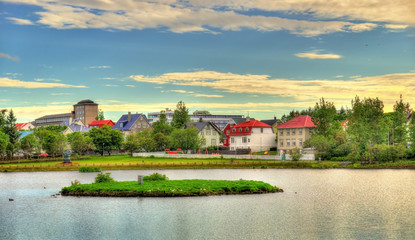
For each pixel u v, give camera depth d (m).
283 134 151.38
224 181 68.69
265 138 162.62
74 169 108.69
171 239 41.16
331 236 41.59
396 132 133.88
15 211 53.09
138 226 45.47
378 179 82.69
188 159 132.25
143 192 60.44
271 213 50.53
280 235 42.06
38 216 50.22
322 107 138.25
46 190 70.38
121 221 47.38
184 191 60.72
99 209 53.00
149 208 53.12
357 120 124.81
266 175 91.69
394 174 92.31
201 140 153.75
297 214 50.03
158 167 111.25
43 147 147.50
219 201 57.31
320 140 125.69
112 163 119.19
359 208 53.31
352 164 113.44
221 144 179.38
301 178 85.12
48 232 43.88
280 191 65.50
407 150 117.50
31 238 42.00
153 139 154.00
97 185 65.12
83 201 58.19
